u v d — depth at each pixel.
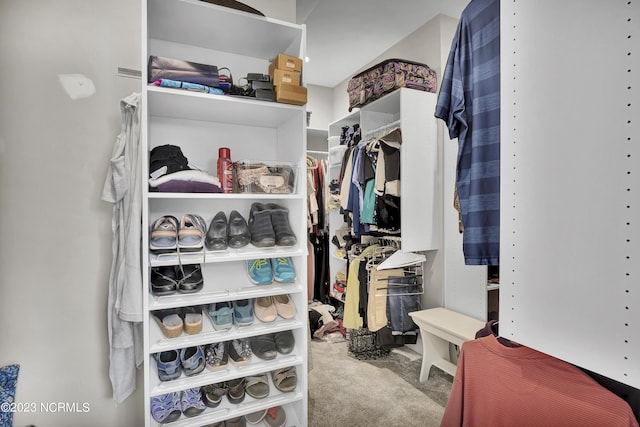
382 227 2.53
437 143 2.64
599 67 0.58
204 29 1.41
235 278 1.64
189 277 1.35
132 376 1.38
